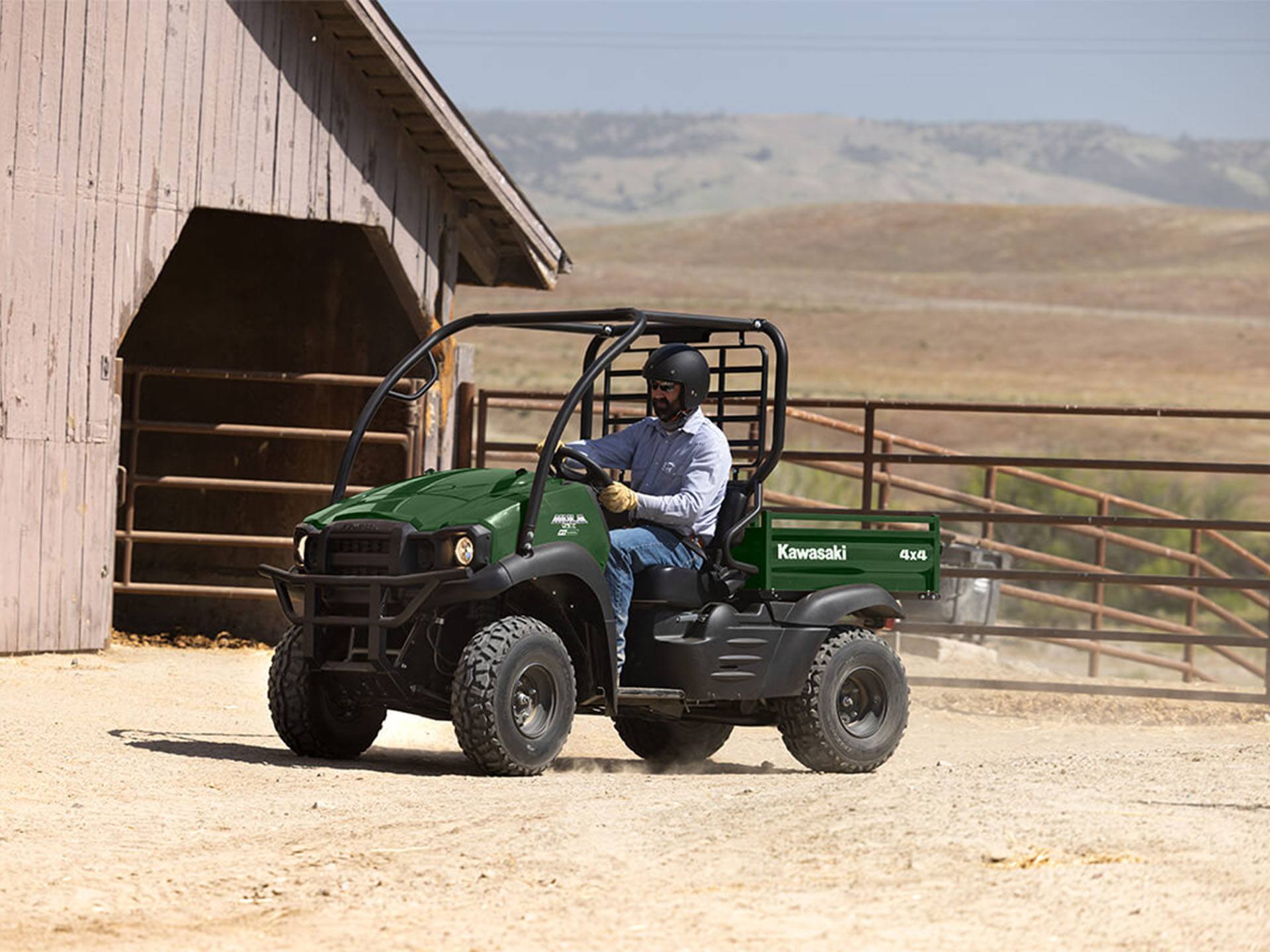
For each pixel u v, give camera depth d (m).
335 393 23.38
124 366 21.44
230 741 14.40
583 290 180.12
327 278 23.53
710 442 13.63
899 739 14.55
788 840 9.52
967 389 118.69
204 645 22.64
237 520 23.92
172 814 10.83
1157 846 9.09
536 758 12.72
